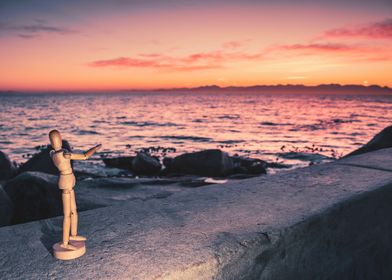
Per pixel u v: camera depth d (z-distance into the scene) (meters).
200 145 36.06
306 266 2.64
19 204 5.67
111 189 7.25
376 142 7.34
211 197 3.16
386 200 3.39
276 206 2.89
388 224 3.42
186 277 1.93
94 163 21.36
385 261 3.40
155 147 34.12
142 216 2.68
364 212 3.14
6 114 101.06
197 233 2.37
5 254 2.05
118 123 69.50
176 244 2.20
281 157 26.75
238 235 2.33
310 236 2.63
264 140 41.06
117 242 2.22
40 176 5.93
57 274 1.83
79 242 2.10
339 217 2.88
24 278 1.80
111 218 2.64
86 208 5.99
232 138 43.03
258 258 2.30
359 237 3.10
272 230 2.41
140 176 17.50
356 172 3.95
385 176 3.74
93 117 89.62
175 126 62.50
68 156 1.94
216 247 2.16
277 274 2.44
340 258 2.93
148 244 2.20
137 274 1.84
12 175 12.46
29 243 2.19
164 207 2.90
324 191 3.26
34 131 51.50
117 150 31.92
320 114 108.00
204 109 146.50
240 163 19.95
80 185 7.18
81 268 1.89
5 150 30.88
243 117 91.69
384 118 89.12
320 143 38.22
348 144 37.56
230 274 2.15
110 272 1.86
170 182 8.47
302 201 3.00
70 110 131.62
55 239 2.26
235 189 3.41
